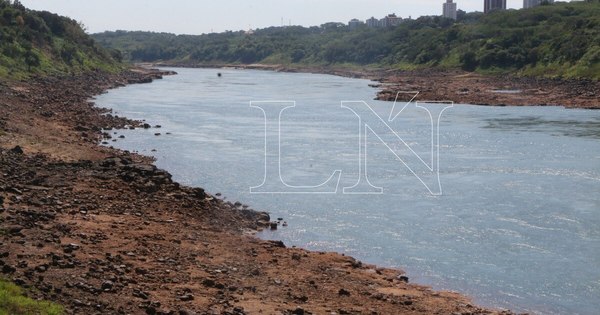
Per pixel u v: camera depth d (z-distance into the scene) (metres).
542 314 20.64
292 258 24.00
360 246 27.06
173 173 40.06
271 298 19.06
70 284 17.30
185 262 21.67
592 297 22.12
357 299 19.94
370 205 33.44
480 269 24.62
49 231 22.58
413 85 120.00
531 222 30.67
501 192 36.41
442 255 26.16
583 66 109.06
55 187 29.91
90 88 98.56
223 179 38.84
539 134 58.75
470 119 70.94
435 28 194.62
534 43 135.12
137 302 16.97
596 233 29.00
